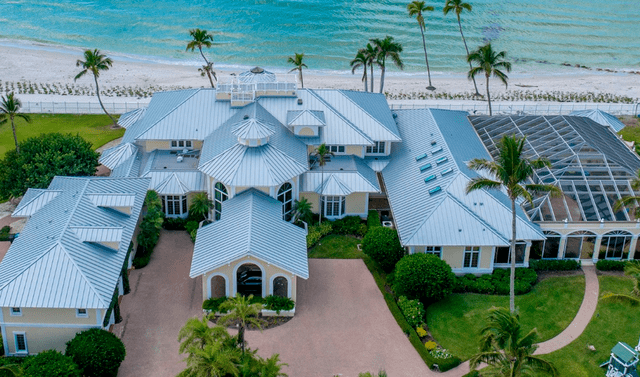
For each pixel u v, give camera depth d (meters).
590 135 74.88
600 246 65.94
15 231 70.44
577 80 135.38
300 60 100.00
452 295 61.44
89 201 60.19
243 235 58.22
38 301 48.78
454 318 58.19
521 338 42.62
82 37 154.25
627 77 139.62
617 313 59.00
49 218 57.91
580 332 56.50
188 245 68.44
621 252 66.25
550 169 68.44
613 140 79.44
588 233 65.06
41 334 51.38
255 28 162.25
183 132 75.19
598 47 160.62
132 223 60.97
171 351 53.03
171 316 57.28
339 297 60.50
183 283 62.03
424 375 51.12
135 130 79.50
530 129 77.88
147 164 73.56
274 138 71.38
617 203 58.62
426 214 63.69
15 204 76.38
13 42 148.25
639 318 58.38
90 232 54.69
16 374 43.47
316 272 64.25
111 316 55.31
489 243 61.75
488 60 91.12
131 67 133.88
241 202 64.44
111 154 76.31
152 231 65.44
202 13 172.62
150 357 52.25
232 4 180.12
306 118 73.94
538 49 157.62
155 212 65.62
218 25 164.00
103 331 50.12
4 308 50.09
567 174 68.00
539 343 55.06
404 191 70.19
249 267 61.81
